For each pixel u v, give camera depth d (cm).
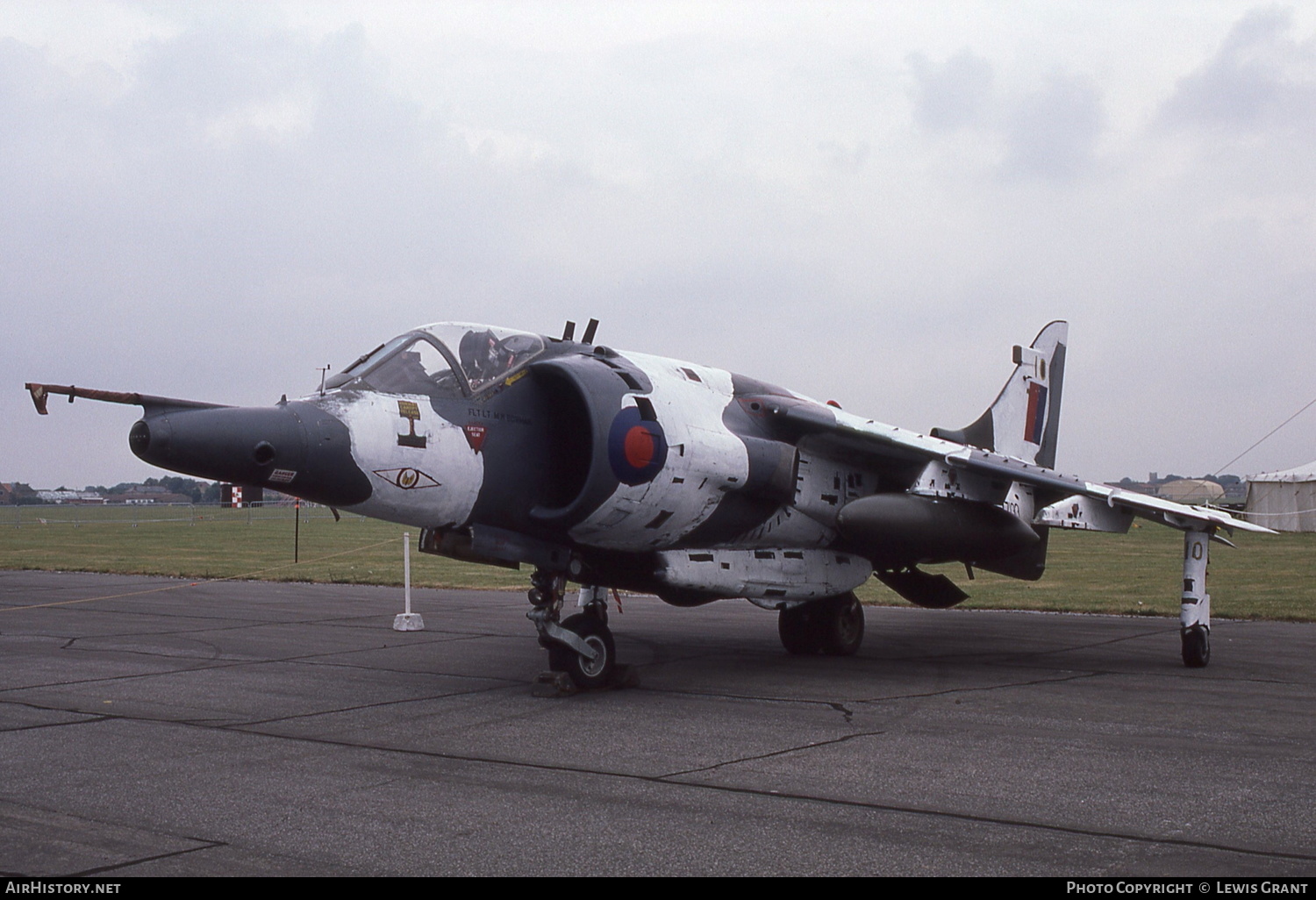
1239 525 964
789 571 1049
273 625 1352
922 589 1264
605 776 572
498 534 861
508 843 453
